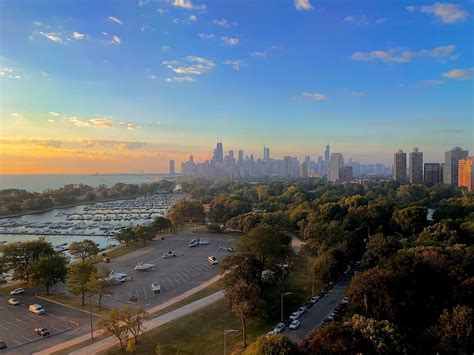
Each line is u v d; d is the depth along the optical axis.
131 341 79.31
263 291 103.25
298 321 88.50
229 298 89.00
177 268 151.62
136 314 86.38
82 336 90.94
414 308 82.19
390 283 82.00
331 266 115.31
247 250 114.12
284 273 114.44
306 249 162.12
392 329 64.62
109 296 118.88
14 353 83.31
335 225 157.50
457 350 65.56
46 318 102.62
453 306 81.81
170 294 119.75
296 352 61.47
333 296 107.94
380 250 118.69
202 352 80.00
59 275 122.62
